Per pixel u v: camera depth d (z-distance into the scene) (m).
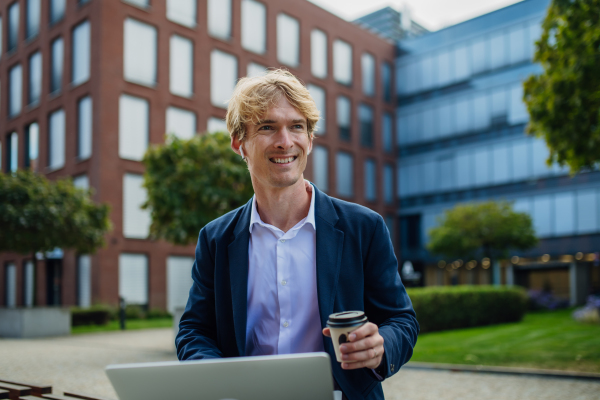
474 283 29.77
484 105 29.72
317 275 1.64
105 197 20.30
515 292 15.50
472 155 29.94
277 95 1.65
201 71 24.08
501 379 6.75
